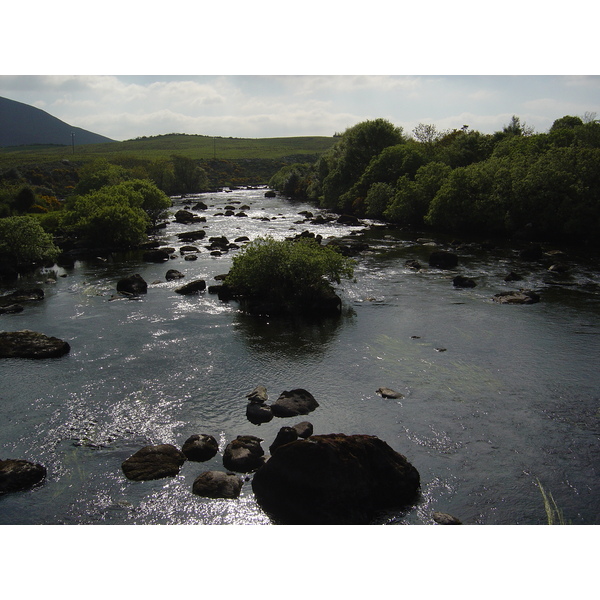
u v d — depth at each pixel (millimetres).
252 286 35281
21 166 139625
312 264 33906
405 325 30344
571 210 54750
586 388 21750
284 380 22828
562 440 17781
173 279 42438
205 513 14055
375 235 64375
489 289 38094
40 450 17438
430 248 55312
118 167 112188
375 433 18250
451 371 23656
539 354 25562
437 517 13672
